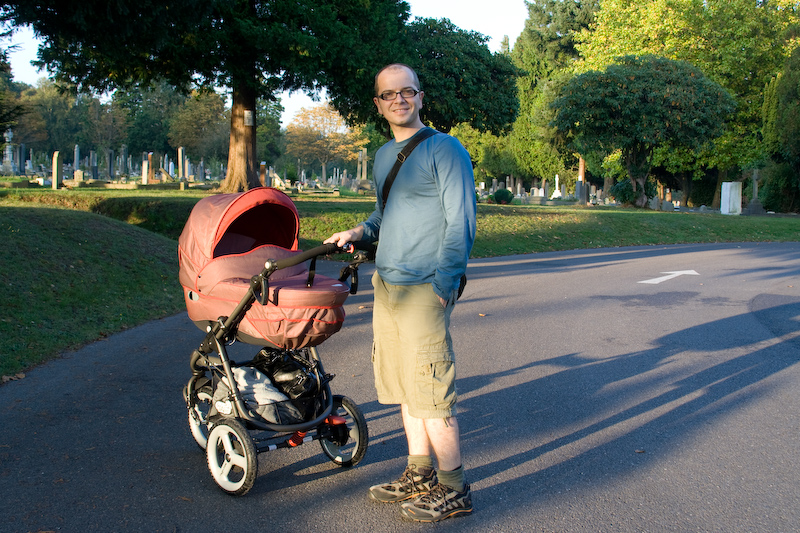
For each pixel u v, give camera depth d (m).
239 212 3.69
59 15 11.69
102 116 77.06
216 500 3.33
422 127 3.25
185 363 6.09
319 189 47.03
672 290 11.49
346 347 6.88
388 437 4.29
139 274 9.91
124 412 4.68
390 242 3.16
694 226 26.30
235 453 3.37
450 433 3.16
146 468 3.71
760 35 42.66
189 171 69.50
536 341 7.38
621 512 3.27
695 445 4.24
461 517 3.19
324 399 3.61
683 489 3.55
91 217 12.15
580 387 5.59
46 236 9.95
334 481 3.61
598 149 36.34
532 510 3.28
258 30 19.98
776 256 18.17
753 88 43.16
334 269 13.22
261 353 3.70
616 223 25.02
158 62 21.91
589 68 43.88
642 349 7.04
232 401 3.45
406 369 3.16
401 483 3.31
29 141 82.56
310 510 3.24
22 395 4.99
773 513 3.27
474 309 9.44
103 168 67.19
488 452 4.10
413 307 3.10
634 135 35.00
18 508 3.16
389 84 3.12
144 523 3.05
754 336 7.75
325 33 21.52
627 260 16.86
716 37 40.91
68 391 5.13
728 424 4.67
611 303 10.05
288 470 3.77
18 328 6.60
